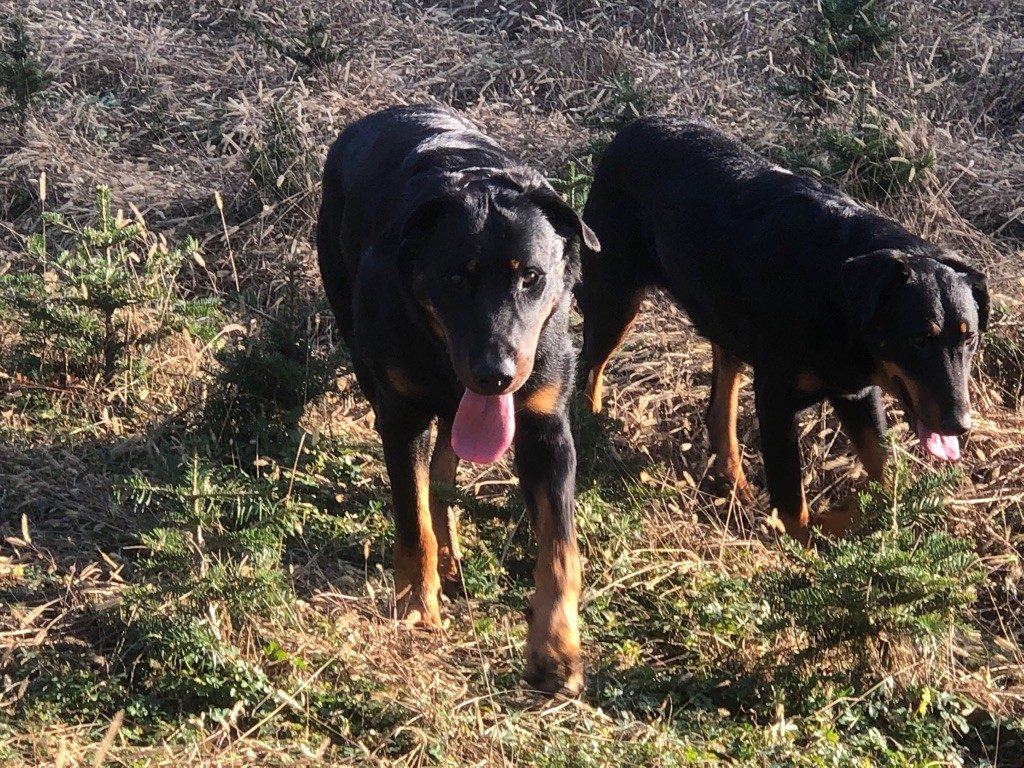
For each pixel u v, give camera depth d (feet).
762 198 9.41
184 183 13.07
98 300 9.96
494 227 7.30
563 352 7.74
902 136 12.46
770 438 9.14
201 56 16.26
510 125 14.26
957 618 8.25
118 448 9.25
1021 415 9.98
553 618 7.48
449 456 8.84
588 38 16.57
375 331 7.83
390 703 7.11
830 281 8.77
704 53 16.29
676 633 8.11
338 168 9.48
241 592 7.38
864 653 7.66
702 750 7.16
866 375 8.87
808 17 17.07
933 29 16.74
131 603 7.39
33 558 8.18
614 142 10.57
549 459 7.72
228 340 11.12
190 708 7.06
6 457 9.08
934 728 7.50
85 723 6.90
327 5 17.46
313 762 6.68
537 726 7.13
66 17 16.98
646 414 10.23
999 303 10.84
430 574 8.02
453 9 18.33
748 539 9.18
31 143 13.37
